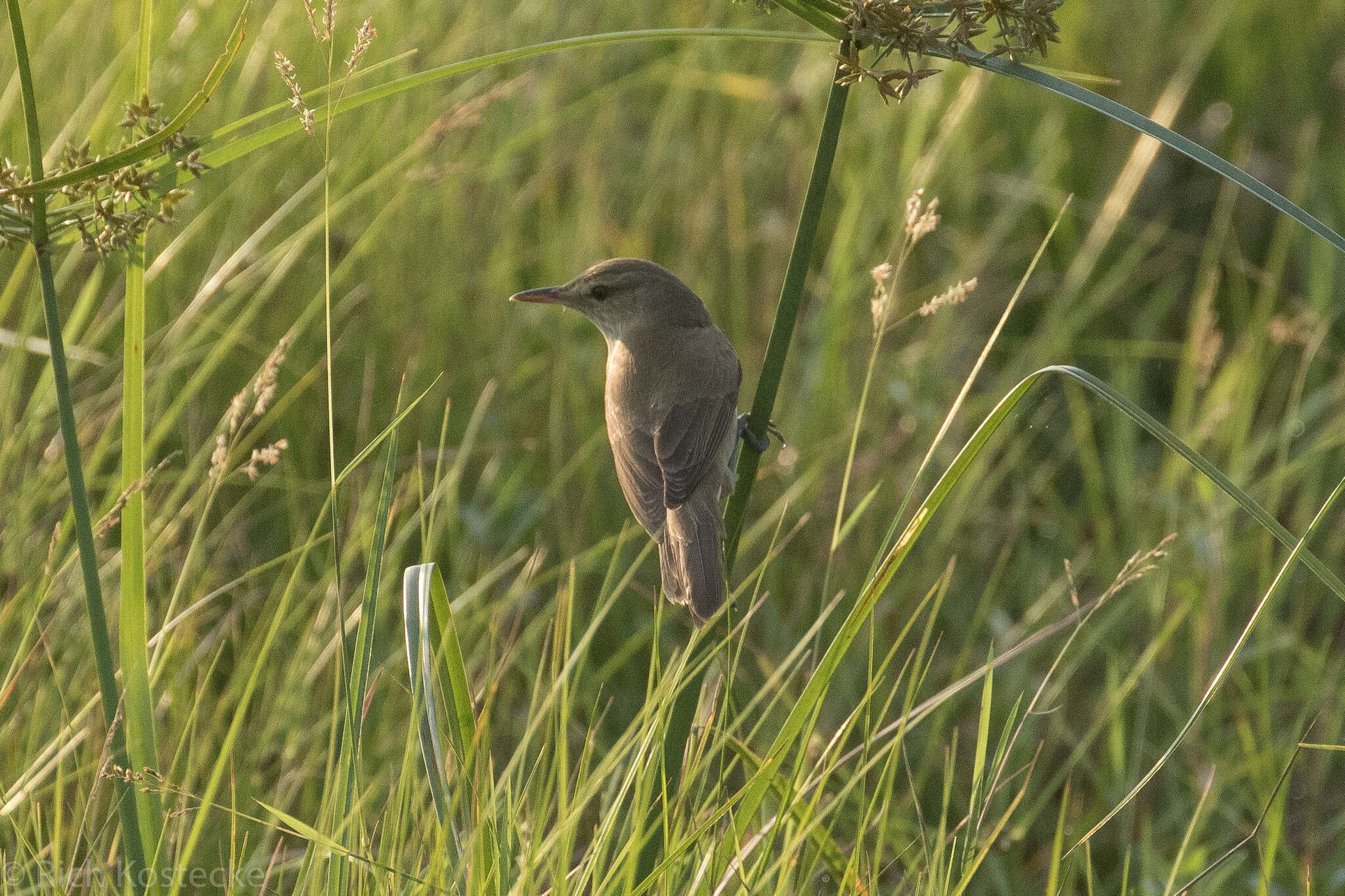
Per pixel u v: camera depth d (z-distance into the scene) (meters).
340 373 11.62
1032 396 7.98
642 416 8.96
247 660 8.48
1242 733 9.55
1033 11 5.71
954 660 10.70
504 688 9.30
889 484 11.65
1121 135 15.79
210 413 11.09
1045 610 10.97
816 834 6.68
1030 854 9.61
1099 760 10.33
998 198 14.99
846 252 12.41
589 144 13.63
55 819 7.43
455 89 13.02
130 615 6.13
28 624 8.02
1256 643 10.66
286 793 8.09
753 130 14.38
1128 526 11.66
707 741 7.00
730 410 9.05
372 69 6.15
